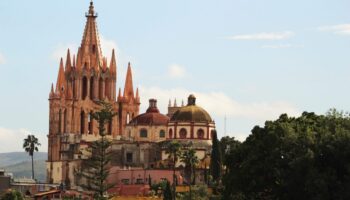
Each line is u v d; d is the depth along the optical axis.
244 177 147.38
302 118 157.25
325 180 135.62
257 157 147.62
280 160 143.88
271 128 150.88
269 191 147.12
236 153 154.75
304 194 141.12
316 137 145.88
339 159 140.88
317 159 141.88
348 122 150.75
